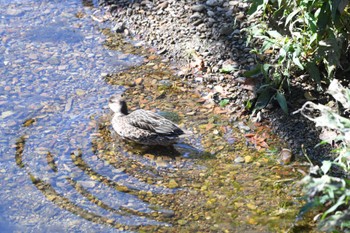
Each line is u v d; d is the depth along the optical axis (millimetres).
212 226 6418
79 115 7977
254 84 8305
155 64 8906
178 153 7402
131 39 9414
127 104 8156
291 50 7871
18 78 8617
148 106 8148
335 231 5812
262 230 6363
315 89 8102
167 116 7953
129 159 7305
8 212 6609
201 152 7418
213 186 6926
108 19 9797
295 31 8211
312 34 7723
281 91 7984
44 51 9156
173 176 7062
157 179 7020
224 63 8695
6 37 9422
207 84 8469
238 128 7770
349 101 7004
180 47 9102
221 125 7816
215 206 6668
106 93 8375
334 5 7250
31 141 7551
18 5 10156
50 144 7504
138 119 7473
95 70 8797
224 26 9203
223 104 8125
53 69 8805
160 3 9906
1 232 6363
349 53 8133
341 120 6375
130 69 8820
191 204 6691
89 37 9453
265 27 8547
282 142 7539
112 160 7281
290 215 6527
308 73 8203
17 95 8305
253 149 7441
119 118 7594
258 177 7043
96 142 7543
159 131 7387
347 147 6910
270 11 8625
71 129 7738
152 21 9625
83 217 6531
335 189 5570
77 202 6719
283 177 7027
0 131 7684
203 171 7129
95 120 7895
